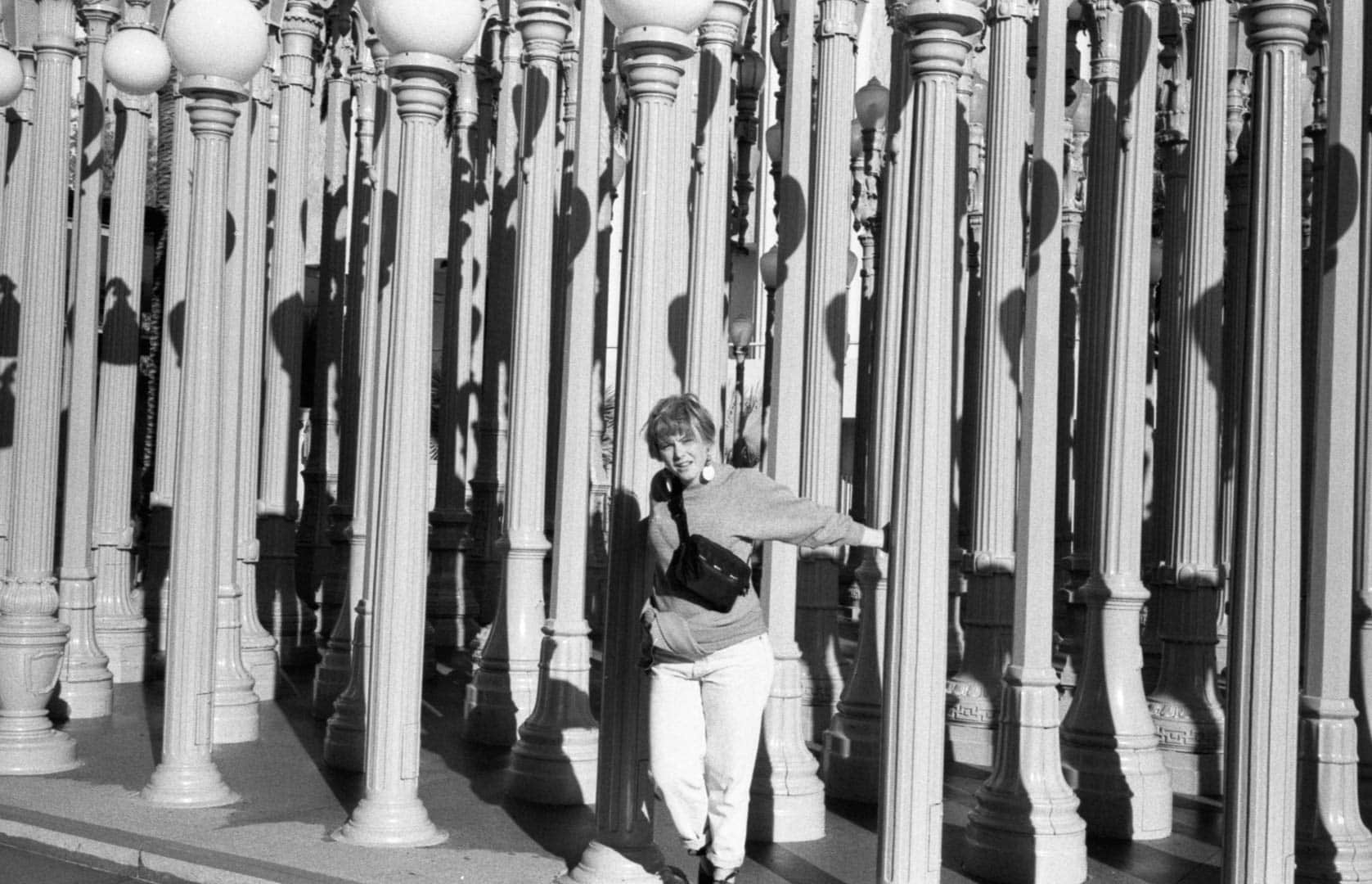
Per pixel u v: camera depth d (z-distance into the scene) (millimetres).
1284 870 4828
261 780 8156
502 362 15414
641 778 5992
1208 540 8984
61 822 6961
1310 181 12328
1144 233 7680
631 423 5926
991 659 9375
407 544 6656
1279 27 4828
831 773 8102
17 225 11250
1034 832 6285
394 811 6660
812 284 7793
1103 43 9703
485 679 9586
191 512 7395
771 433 6977
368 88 14531
